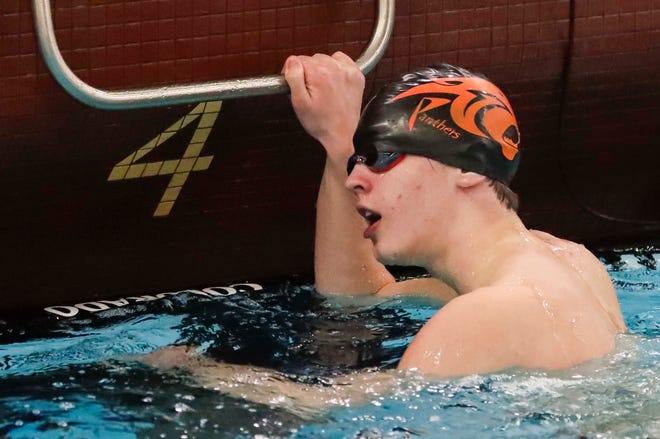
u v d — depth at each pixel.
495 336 7.65
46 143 10.62
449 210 8.37
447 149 8.28
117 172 10.99
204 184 11.37
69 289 11.30
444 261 8.48
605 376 7.74
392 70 11.41
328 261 10.22
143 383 8.23
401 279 11.66
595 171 12.62
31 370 8.77
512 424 7.24
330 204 10.09
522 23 11.66
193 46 10.69
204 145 11.14
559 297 8.01
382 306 10.02
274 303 10.59
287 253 11.96
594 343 8.00
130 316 10.47
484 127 8.30
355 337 9.30
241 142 11.27
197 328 9.87
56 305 11.03
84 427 7.59
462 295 7.93
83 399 8.05
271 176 11.56
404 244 8.46
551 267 8.23
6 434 7.53
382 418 7.40
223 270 11.77
